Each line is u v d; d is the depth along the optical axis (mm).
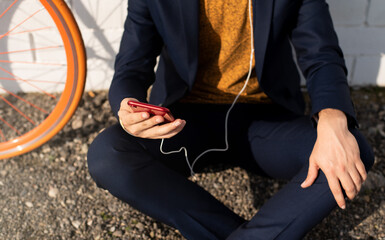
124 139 1399
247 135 1615
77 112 2371
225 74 1579
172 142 1551
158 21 1503
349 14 2408
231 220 1332
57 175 2035
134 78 1497
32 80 2455
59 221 1809
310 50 1469
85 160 2119
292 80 1692
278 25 1462
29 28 2295
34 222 1803
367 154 1311
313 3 1498
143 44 1548
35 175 2031
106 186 1364
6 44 2322
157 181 1333
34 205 1882
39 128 2037
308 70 1469
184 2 1415
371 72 2602
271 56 1532
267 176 1707
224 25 1465
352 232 1767
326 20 1492
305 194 1248
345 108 1319
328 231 1769
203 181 2010
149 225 1784
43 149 2170
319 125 1316
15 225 1785
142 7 1534
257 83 1624
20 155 2131
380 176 2035
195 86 1644
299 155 1462
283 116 1625
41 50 2365
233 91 1609
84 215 1835
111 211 1854
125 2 2279
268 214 1244
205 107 1663
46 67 2418
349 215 1846
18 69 2410
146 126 1201
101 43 2375
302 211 1227
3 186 1968
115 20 2320
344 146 1254
